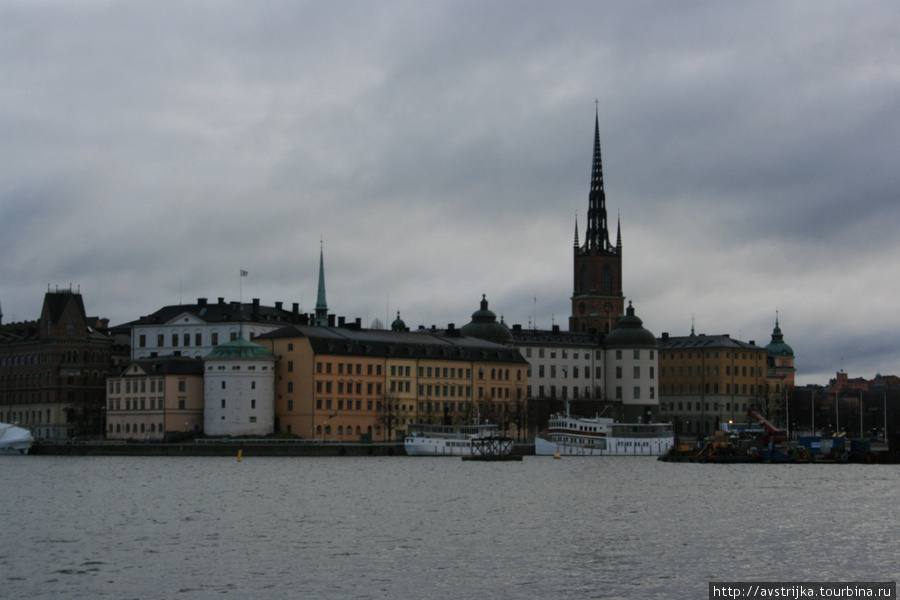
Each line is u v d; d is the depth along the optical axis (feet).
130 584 295.07
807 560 330.95
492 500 476.95
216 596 282.36
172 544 354.54
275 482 558.97
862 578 306.96
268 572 309.42
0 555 335.26
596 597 282.97
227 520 408.46
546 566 318.86
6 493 502.38
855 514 433.89
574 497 492.54
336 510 438.40
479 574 307.58
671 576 307.17
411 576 304.71
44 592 286.66
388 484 550.36
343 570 312.29
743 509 449.06
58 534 375.25
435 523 401.49
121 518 414.62
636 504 465.47
